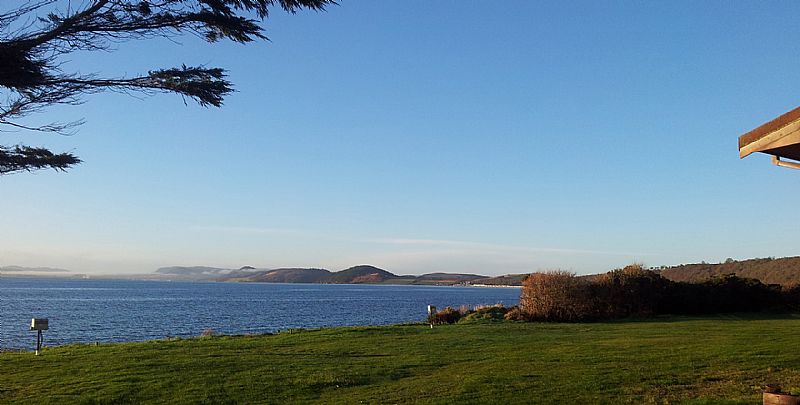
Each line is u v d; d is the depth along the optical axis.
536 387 12.58
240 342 22.14
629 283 35.28
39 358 18.22
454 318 32.88
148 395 12.78
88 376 15.06
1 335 36.97
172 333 38.81
